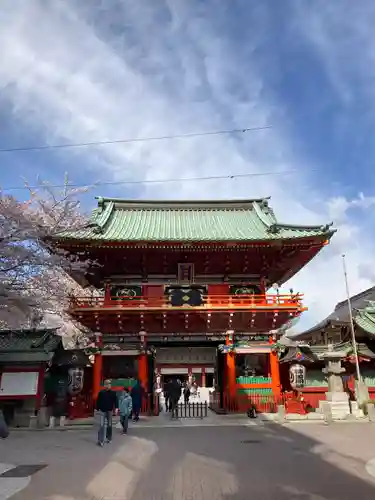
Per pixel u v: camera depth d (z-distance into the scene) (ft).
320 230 93.50
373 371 102.32
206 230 104.94
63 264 71.56
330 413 77.25
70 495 30.37
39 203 68.28
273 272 106.22
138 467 39.75
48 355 76.48
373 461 41.75
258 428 70.23
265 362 98.22
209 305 91.81
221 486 32.55
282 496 29.55
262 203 118.93
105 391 54.80
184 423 76.28
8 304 58.08
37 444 55.06
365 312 114.73
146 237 95.86
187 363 147.23
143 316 91.91
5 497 29.94
